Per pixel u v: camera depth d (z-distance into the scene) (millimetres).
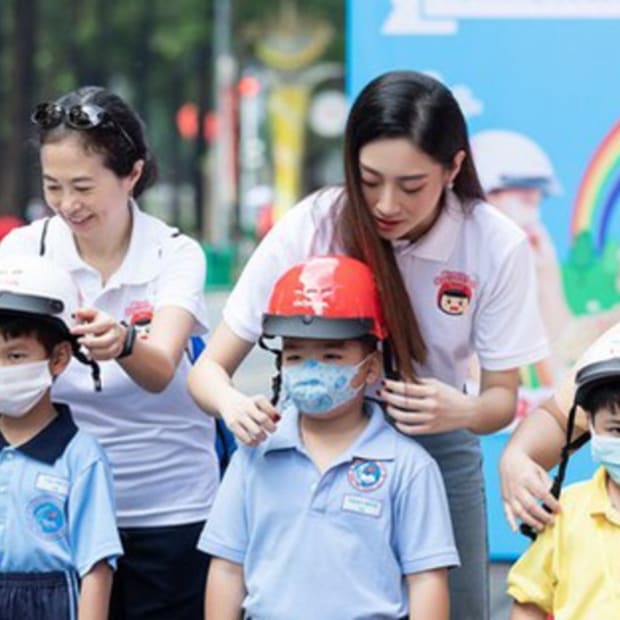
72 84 59844
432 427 6379
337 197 6562
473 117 11273
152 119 71875
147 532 7141
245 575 6457
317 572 6273
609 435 5969
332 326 6184
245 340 6777
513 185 11281
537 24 11172
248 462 6473
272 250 6727
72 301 6656
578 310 11273
